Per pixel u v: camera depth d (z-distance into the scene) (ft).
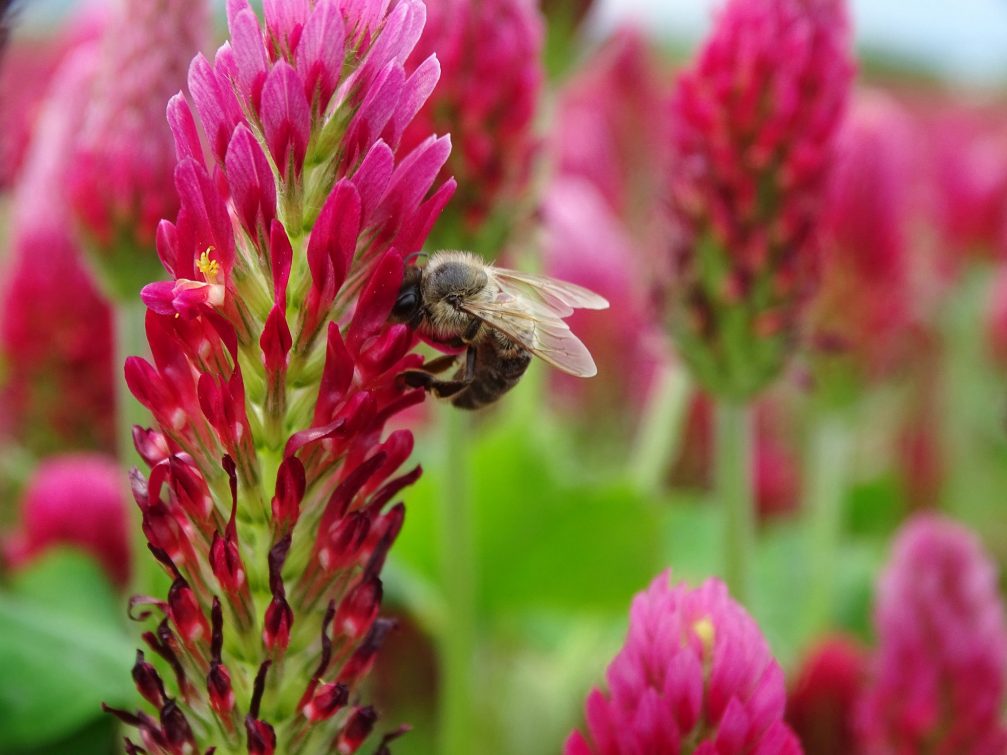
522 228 0.47
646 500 0.56
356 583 0.28
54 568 0.51
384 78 0.26
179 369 0.27
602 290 0.66
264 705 0.28
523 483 0.55
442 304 0.37
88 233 0.45
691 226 0.44
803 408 0.70
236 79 0.26
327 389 0.26
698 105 0.44
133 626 0.47
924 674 0.39
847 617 0.61
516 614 0.58
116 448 0.60
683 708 0.28
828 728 0.42
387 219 0.26
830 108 0.43
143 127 0.44
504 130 0.44
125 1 0.44
